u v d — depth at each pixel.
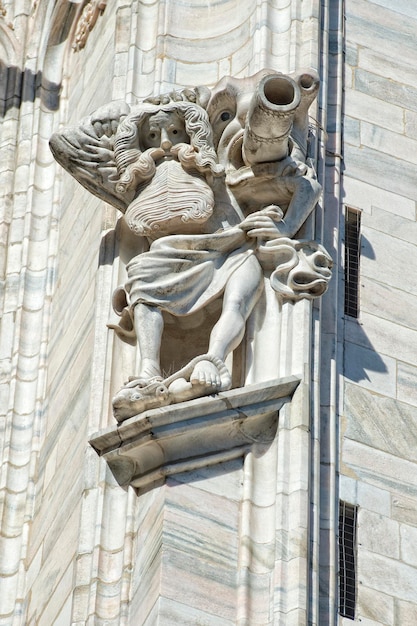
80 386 39.84
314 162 39.81
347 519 36.88
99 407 37.62
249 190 38.62
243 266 37.91
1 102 49.12
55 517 39.38
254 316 37.72
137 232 38.22
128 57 42.31
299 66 40.59
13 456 42.84
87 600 35.38
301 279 37.88
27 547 40.94
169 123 38.78
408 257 40.78
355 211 40.81
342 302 39.44
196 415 35.97
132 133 38.72
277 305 37.88
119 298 38.16
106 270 39.28
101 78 44.81
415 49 43.62
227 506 35.66
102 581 35.50
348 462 37.50
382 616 36.03
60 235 45.56
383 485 37.50
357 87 42.44
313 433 36.47
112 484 36.31
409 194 41.53
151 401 36.06
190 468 35.88
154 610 34.34
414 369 39.25
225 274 37.88
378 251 40.53
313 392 36.94
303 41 40.94
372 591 36.25
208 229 38.31
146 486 36.12
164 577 34.59
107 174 39.00
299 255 38.00
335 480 37.03
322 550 35.91
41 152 47.88
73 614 35.41
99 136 39.22
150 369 36.75
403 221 41.16
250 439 36.31
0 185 47.72
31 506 41.59
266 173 38.38
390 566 36.66
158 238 38.31
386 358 39.16
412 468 37.94
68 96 48.41
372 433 38.00
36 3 50.31
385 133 42.09
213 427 36.03
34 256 46.06
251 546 35.25
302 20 41.19
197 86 39.56
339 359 38.69
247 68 41.00
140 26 42.62
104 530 35.94
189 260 37.88
